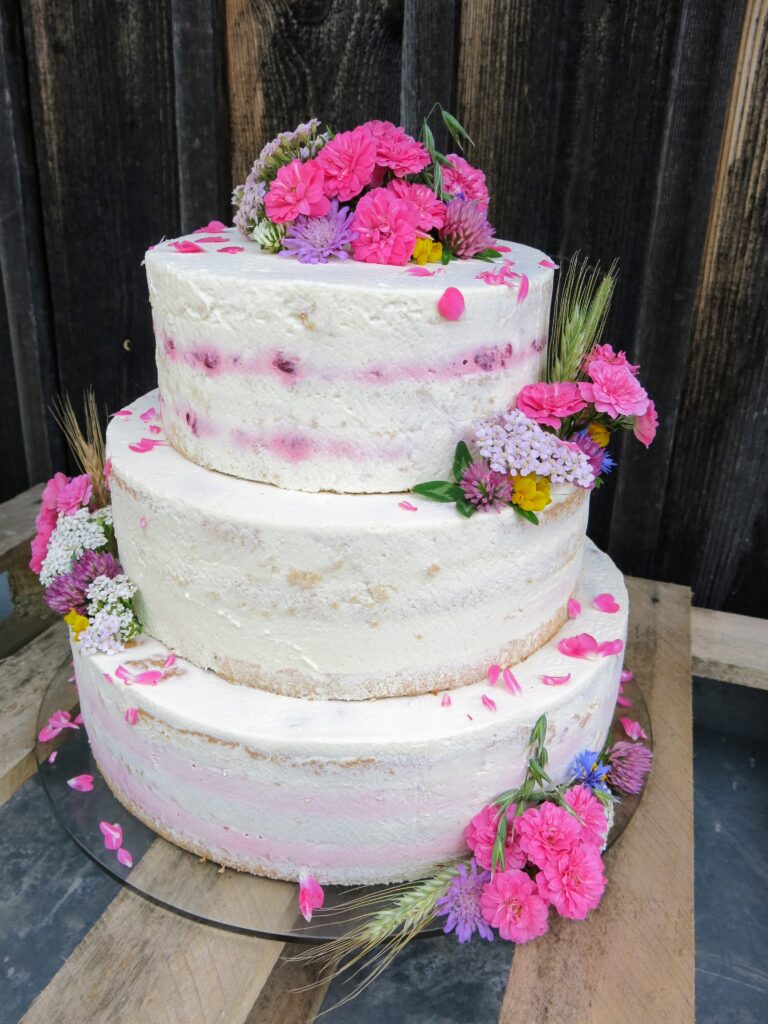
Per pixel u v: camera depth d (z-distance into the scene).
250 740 1.27
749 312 2.09
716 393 2.20
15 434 2.91
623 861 1.51
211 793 1.36
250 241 1.56
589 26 1.96
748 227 2.02
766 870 2.03
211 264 1.33
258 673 1.36
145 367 2.68
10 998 1.50
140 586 1.46
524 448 1.28
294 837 1.36
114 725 1.44
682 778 1.70
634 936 1.37
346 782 1.29
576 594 1.68
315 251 1.35
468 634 1.34
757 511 2.28
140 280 2.56
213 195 2.37
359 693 1.34
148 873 1.44
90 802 1.59
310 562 1.24
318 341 1.21
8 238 2.59
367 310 1.19
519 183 2.14
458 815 1.36
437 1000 1.46
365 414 1.26
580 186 2.10
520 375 1.38
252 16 2.16
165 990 1.27
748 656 2.16
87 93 2.37
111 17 2.27
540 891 1.32
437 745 1.27
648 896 1.44
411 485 1.32
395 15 2.07
